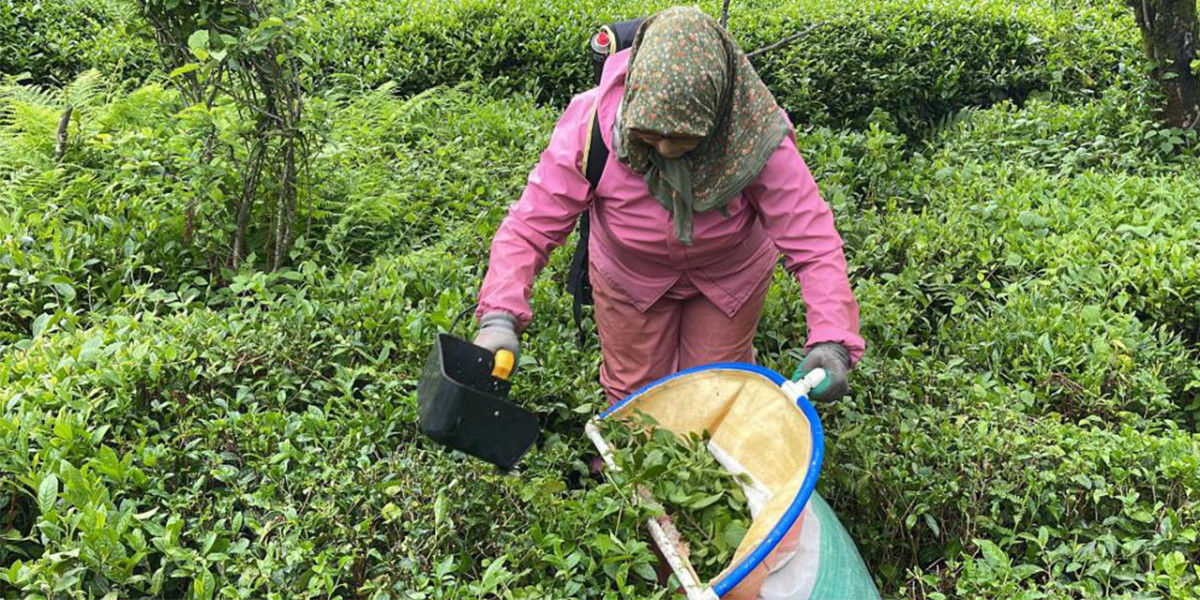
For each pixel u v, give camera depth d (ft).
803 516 9.45
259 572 9.04
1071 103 24.79
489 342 9.21
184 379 11.52
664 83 8.36
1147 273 15.64
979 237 16.99
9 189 15.49
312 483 10.10
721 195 9.22
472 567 9.74
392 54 23.63
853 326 9.65
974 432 12.03
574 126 9.71
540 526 9.91
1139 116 21.72
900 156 21.03
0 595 8.91
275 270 14.85
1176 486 11.47
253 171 14.69
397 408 11.62
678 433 10.22
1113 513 11.48
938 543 11.62
